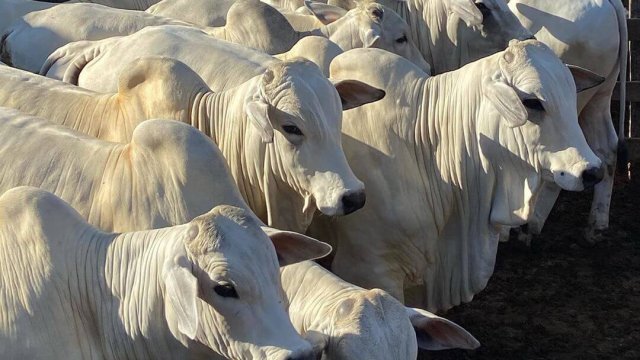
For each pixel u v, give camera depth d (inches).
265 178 221.6
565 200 360.8
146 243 173.6
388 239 240.5
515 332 285.1
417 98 241.1
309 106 212.1
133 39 265.3
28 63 301.3
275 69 215.8
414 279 248.2
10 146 211.8
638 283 310.5
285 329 159.2
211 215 161.9
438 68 328.5
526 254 326.0
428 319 172.4
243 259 158.6
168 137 199.9
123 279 173.3
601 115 336.5
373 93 230.5
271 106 214.4
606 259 323.3
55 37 299.7
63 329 172.6
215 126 227.3
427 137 240.8
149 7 364.8
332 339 162.4
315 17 313.9
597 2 325.7
